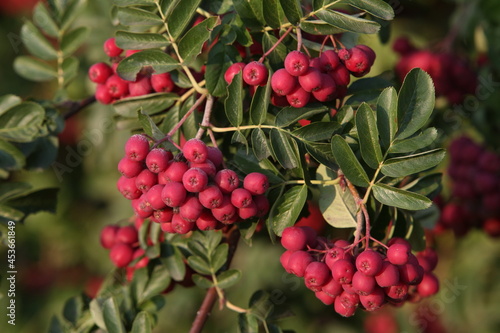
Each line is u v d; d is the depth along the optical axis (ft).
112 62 2.21
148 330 2.13
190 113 2.09
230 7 2.15
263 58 2.05
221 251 2.17
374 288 1.95
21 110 2.25
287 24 2.08
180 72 2.14
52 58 2.41
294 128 2.05
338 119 2.05
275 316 2.15
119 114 2.19
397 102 1.98
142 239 2.25
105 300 2.24
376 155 1.99
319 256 2.01
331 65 2.03
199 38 2.06
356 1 2.02
